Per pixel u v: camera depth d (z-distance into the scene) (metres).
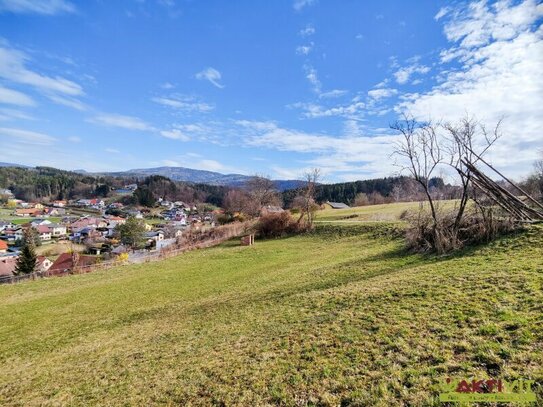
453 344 6.39
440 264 13.34
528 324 6.45
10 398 8.57
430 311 8.22
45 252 79.19
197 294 18.70
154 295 19.97
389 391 5.39
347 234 34.56
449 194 22.00
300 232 42.47
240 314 12.64
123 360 9.94
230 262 29.09
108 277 28.55
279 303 12.98
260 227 45.12
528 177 32.66
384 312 8.85
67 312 18.34
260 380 6.71
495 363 5.53
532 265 10.25
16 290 26.34
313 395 5.82
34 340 14.09
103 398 7.54
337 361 6.80
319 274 17.59
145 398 7.06
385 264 16.59
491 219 15.45
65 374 9.68
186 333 11.56
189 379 7.50
